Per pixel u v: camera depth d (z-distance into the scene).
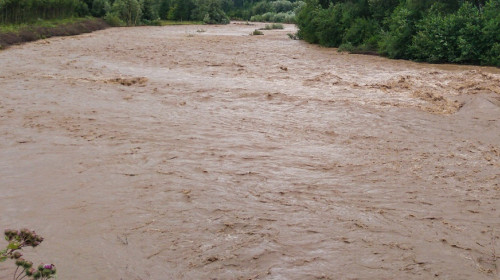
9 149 6.79
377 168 6.27
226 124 8.31
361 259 3.99
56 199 5.13
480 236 4.46
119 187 5.46
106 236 4.32
